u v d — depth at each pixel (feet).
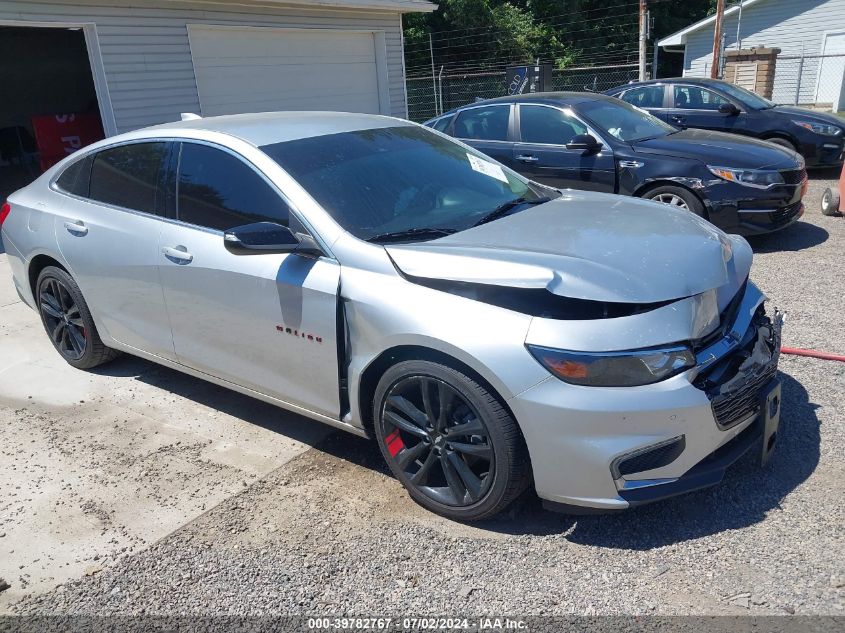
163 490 10.79
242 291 10.86
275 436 12.32
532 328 8.41
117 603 8.48
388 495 10.37
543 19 102.78
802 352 13.97
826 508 9.30
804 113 33.47
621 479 8.38
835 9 78.59
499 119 25.61
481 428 8.86
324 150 11.59
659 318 8.40
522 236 9.98
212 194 11.59
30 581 8.95
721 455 8.99
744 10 84.12
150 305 12.62
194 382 14.71
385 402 9.82
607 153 22.74
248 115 13.66
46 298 15.34
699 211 21.49
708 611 7.74
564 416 8.21
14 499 10.74
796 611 7.64
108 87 31.55
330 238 10.07
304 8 39.81
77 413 13.51
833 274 19.24
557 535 9.23
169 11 33.24
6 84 49.62
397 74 48.16
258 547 9.34
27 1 28.17
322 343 10.10
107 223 13.12
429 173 12.00
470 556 8.93
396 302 9.25
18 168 50.49
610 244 9.59
